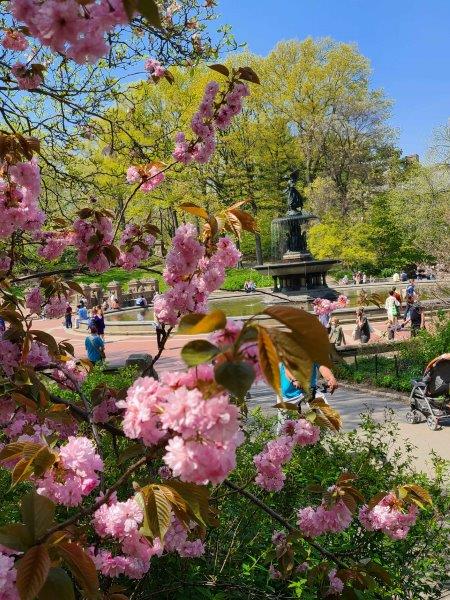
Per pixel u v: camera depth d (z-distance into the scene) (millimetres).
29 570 1392
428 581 3873
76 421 2928
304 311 1161
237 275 41250
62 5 1433
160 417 1387
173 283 2633
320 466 4215
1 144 2805
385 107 49562
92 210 3383
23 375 2566
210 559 3283
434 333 14758
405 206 42812
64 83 6039
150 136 7020
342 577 2762
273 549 2910
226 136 42344
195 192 31953
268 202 47406
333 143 51188
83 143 7215
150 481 2441
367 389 12484
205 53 6016
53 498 1844
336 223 44406
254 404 10180
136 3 1357
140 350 19656
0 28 3887
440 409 9289
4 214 2830
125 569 1966
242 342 1169
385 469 4320
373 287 33812
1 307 3035
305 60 45906
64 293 3598
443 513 4043
